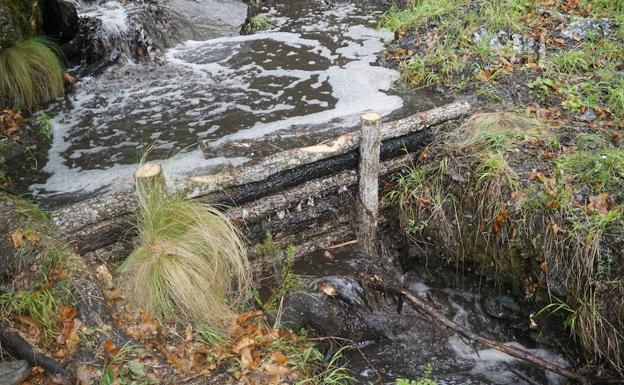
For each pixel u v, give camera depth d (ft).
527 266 14.01
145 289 12.34
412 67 18.63
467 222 14.66
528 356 13.47
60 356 11.34
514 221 14.05
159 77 18.80
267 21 22.02
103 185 14.79
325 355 13.67
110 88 18.26
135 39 19.35
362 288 14.38
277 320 13.23
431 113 15.93
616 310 12.84
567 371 13.29
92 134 16.48
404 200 15.25
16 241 12.34
